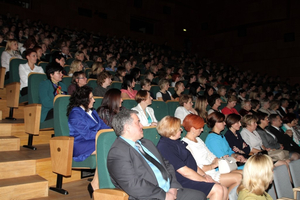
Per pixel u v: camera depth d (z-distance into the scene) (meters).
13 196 1.80
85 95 2.16
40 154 2.21
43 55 4.23
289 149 3.38
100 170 1.63
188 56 9.79
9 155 2.13
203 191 1.80
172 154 1.87
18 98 2.71
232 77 6.51
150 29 11.73
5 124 2.40
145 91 2.70
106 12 10.33
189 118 2.19
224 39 11.30
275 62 9.72
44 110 2.52
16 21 7.23
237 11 10.50
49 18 9.08
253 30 10.38
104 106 2.29
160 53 9.00
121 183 1.46
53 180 2.16
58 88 2.64
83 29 8.84
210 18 11.60
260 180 1.38
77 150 2.05
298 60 9.20
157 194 1.46
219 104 3.51
